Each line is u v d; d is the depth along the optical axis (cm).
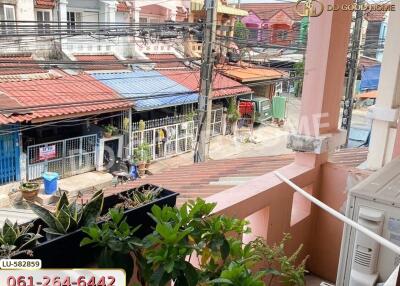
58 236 124
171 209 139
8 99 613
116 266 125
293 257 181
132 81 898
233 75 1096
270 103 1159
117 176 743
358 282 173
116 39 657
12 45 427
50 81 720
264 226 225
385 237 169
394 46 304
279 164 372
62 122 715
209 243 137
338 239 267
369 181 188
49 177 536
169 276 125
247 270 135
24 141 690
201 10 803
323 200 275
